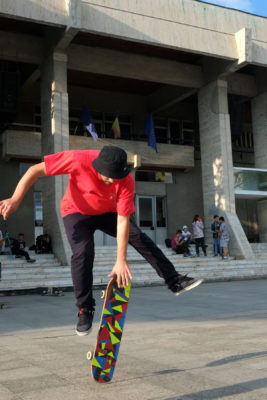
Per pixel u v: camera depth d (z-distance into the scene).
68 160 2.83
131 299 9.65
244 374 3.06
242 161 26.92
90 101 23.52
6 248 16.92
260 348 4.02
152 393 2.68
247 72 23.05
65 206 3.14
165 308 7.90
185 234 17.83
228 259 17.75
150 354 3.92
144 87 23.73
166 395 2.62
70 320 6.72
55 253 16.08
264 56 19.44
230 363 3.43
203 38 18.14
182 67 20.73
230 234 19.08
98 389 2.79
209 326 5.64
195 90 21.41
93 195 2.89
